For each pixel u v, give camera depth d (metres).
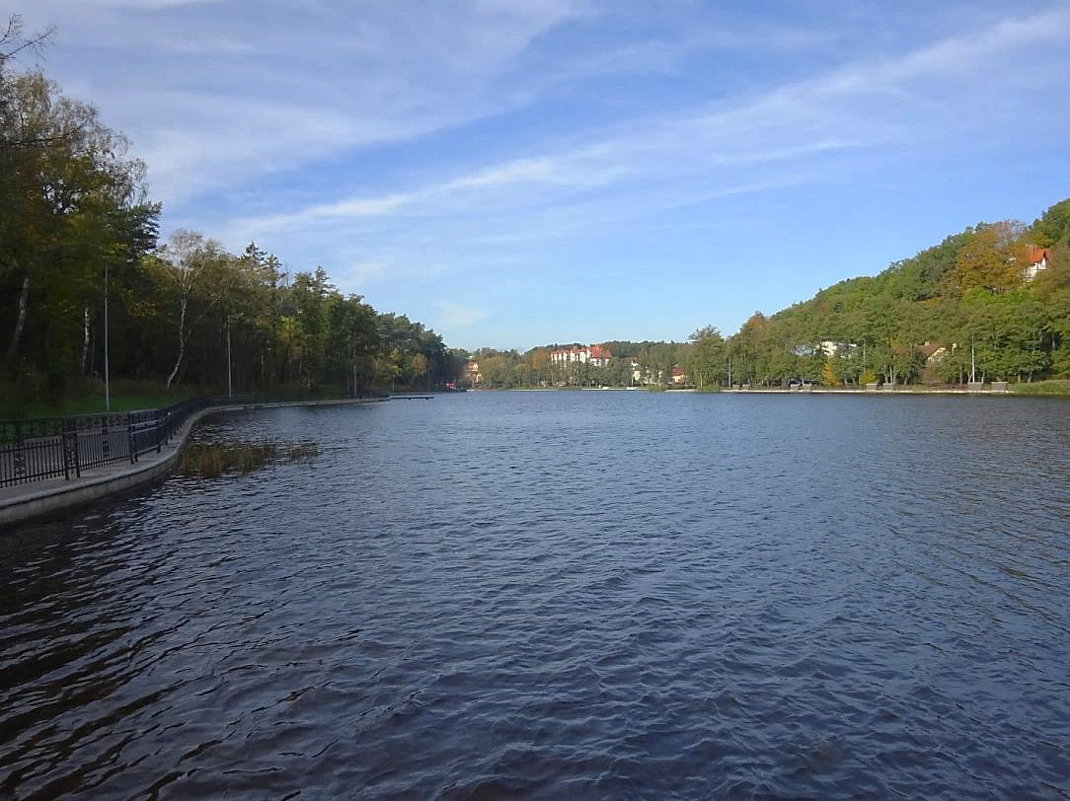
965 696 7.70
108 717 7.00
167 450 28.00
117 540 14.43
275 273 102.44
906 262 154.12
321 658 8.51
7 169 25.86
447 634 9.34
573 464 28.81
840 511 17.86
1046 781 6.11
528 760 6.28
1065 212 127.44
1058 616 10.16
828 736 6.80
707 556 13.45
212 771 6.05
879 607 10.54
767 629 9.64
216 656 8.54
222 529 15.60
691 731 6.86
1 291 44.19
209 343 82.19
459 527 16.03
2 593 10.88
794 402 98.81
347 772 6.05
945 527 15.88
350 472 25.91
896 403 83.00
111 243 43.19
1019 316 93.06
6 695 7.46
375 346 133.88
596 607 10.48
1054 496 19.55
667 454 32.59
